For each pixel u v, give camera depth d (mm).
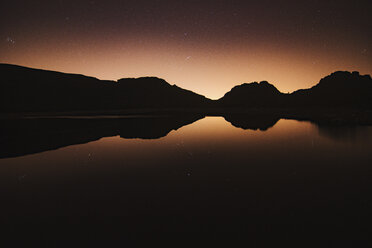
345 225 4191
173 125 26125
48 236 4000
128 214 4816
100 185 6699
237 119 35250
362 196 5551
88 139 15758
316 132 17594
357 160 9102
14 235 4051
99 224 4414
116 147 12859
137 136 17203
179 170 8211
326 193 5785
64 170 8320
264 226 4219
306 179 6945
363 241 3684
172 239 3861
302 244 3645
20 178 7434
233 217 4602
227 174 7629
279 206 5070
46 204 5379
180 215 4738
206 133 18656
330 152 10688
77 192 6141
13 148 12547
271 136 16172
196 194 5887
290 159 9531
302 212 4762
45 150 12008
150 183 6824
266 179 7027
